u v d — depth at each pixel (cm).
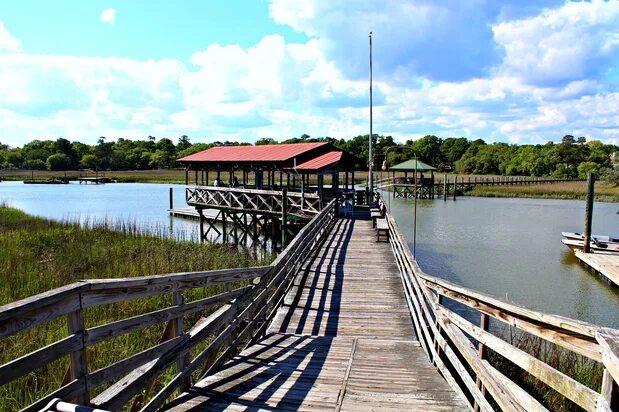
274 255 1508
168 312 364
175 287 375
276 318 718
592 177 1588
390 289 881
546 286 1300
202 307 425
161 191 5094
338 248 1289
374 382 450
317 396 411
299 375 466
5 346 589
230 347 509
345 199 2144
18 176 7694
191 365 409
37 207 3444
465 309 1024
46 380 513
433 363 511
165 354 361
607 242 1664
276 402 394
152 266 1110
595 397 217
